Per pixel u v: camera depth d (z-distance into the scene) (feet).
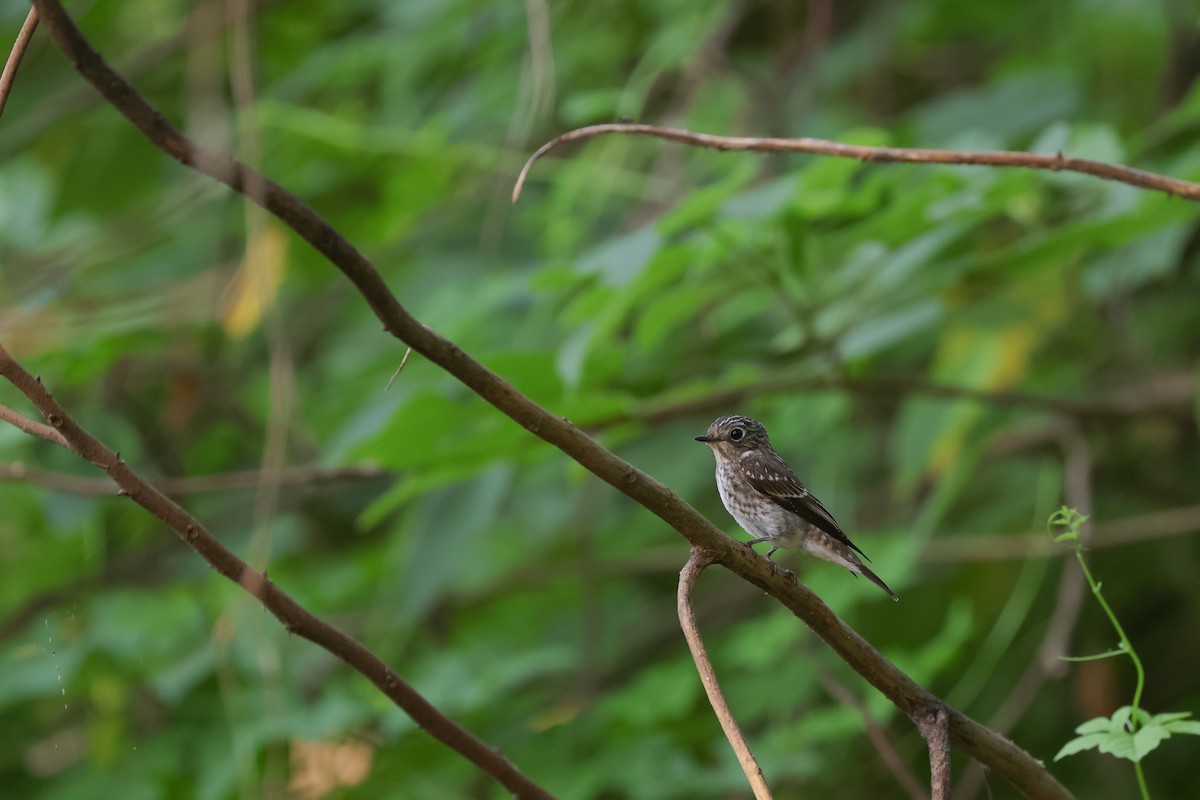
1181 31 40.04
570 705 40.78
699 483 43.62
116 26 47.78
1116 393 40.19
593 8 43.80
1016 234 36.06
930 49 47.78
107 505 39.47
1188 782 37.68
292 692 34.06
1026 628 41.24
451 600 44.19
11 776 35.81
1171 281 41.06
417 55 43.19
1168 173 31.94
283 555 45.34
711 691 16.14
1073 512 17.69
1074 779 38.34
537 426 15.85
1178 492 41.50
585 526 42.98
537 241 45.27
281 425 24.02
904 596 42.63
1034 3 44.47
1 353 16.25
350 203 43.80
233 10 26.94
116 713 34.94
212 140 31.73
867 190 29.14
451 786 34.71
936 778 17.20
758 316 40.50
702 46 40.37
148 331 34.60
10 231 45.50
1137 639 40.86
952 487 36.22
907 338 38.09
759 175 40.70
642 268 26.81
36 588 41.47
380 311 14.85
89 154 45.70
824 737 34.30
